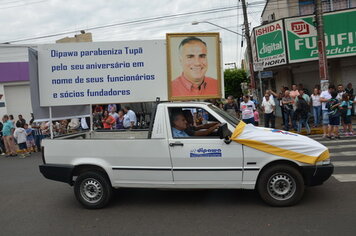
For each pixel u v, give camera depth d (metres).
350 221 4.50
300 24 16.11
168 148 5.24
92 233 4.58
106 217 5.18
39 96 6.25
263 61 17.48
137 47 6.10
